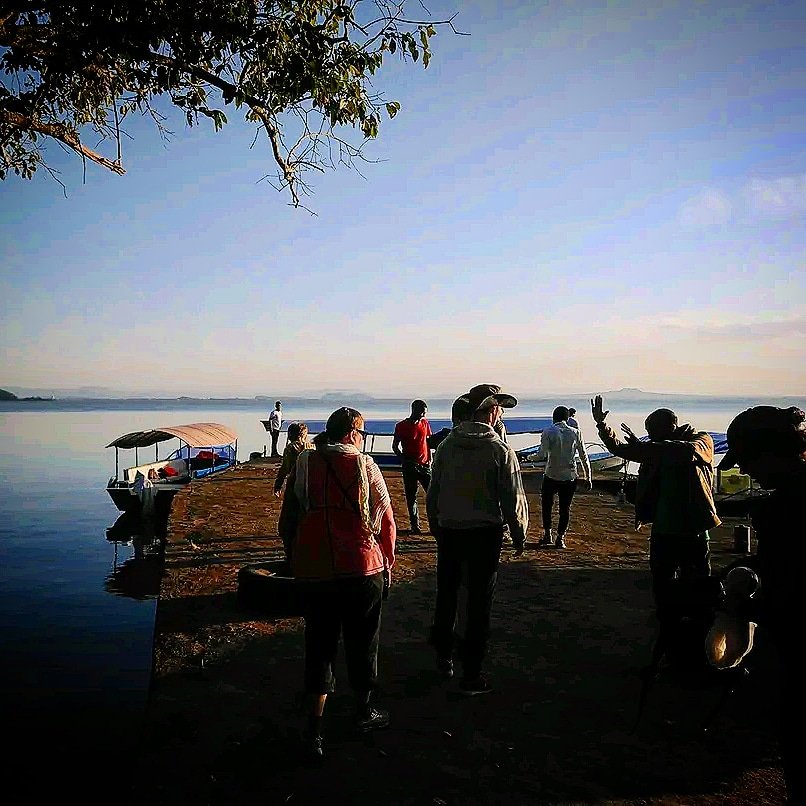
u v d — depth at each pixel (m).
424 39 7.85
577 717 4.64
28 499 31.11
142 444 23.62
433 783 3.79
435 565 9.25
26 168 9.37
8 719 7.02
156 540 20.78
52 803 5.11
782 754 2.58
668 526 5.12
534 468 24.52
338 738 4.32
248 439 73.12
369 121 8.14
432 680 5.30
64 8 7.31
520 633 6.44
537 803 3.58
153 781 3.79
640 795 3.66
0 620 11.74
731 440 2.74
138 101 9.02
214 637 6.27
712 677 4.39
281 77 7.80
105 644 10.25
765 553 2.60
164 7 7.43
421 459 11.51
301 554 4.23
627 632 6.48
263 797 3.63
